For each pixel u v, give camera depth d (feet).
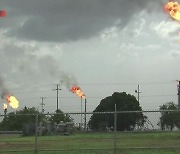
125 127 79.30
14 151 68.44
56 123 96.84
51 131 95.96
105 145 77.25
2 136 137.59
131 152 67.67
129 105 322.55
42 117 95.66
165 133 76.59
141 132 75.41
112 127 80.74
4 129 140.26
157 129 72.18
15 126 140.87
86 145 78.89
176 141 76.95
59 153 69.56
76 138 86.74
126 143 77.10
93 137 82.79
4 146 86.63
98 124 82.02
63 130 94.58
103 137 81.87
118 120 79.30
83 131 84.28
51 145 84.07
